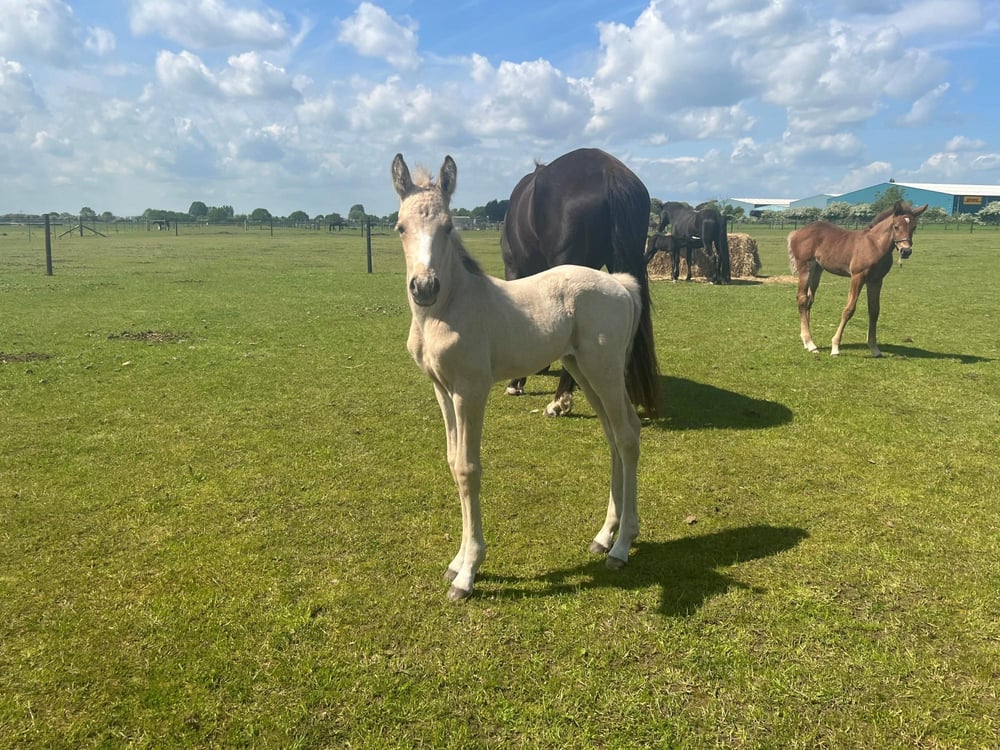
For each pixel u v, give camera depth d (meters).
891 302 14.13
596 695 2.62
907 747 2.34
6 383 7.33
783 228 65.75
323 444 5.61
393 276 19.81
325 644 2.94
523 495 4.63
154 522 4.14
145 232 57.44
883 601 3.24
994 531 3.97
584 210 6.17
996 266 21.95
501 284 3.56
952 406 6.57
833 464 5.12
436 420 6.32
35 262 23.36
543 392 7.53
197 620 3.12
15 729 2.44
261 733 2.43
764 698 2.59
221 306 13.53
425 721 2.49
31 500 4.42
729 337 10.51
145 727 2.46
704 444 5.61
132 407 6.59
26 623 3.08
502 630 3.05
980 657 2.80
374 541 3.93
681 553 3.79
